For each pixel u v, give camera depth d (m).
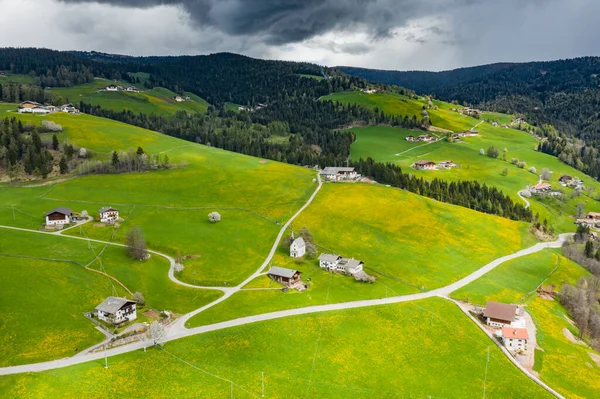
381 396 107.00
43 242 164.50
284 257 175.50
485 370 119.00
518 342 128.88
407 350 124.88
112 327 124.00
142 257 160.75
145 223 191.88
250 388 105.38
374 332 130.88
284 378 109.81
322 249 183.88
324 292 152.75
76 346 114.81
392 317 138.75
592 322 149.75
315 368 114.44
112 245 169.12
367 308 143.00
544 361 124.50
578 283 174.00
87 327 122.81
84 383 101.62
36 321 121.25
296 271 160.38
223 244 181.38
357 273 163.75
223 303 142.00
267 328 128.25
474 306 149.88
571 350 132.12
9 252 153.25
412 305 146.50
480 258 187.38
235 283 155.88
